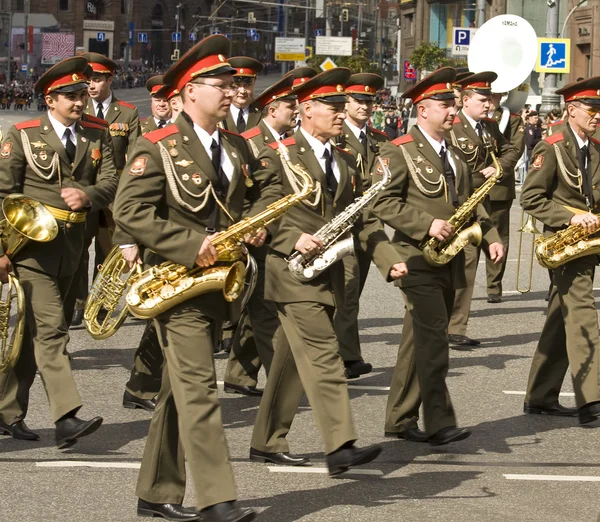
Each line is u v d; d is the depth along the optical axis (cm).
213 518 973
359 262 1738
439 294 1280
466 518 1072
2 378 1333
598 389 1412
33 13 19638
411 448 1311
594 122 1420
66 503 1099
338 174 1181
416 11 10462
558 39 5025
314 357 1126
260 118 1827
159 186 1021
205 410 993
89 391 1578
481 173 2027
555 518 1081
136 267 1076
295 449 1297
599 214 1425
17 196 1289
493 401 1559
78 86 1360
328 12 8956
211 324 1030
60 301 1312
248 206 1141
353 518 1064
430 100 1307
